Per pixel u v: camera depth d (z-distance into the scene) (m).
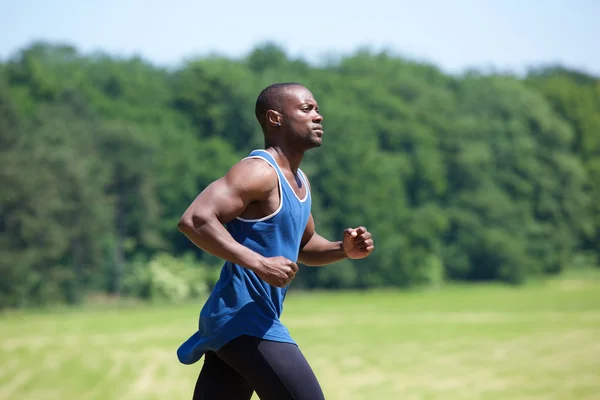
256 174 4.22
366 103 109.00
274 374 4.19
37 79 98.19
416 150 105.00
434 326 47.72
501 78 125.19
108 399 18.84
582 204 112.31
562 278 109.06
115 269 83.50
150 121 100.75
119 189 85.75
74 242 77.06
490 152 110.00
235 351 4.23
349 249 4.87
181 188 92.25
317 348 34.34
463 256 103.06
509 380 22.44
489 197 105.19
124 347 35.38
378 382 22.09
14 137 73.56
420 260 96.69
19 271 70.25
